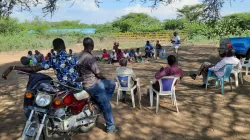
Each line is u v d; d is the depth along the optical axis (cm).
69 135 435
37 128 370
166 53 1902
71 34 3794
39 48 2964
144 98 717
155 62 1473
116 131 506
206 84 777
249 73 1003
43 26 4366
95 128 522
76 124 430
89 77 467
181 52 1908
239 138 471
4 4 614
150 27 4250
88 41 466
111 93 506
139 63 1450
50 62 423
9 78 1149
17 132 520
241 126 520
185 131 504
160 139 473
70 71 422
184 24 3784
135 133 499
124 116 585
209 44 2686
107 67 1362
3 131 526
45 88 377
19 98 779
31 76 408
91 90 467
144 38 3728
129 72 629
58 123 396
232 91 751
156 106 601
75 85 425
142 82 916
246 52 1203
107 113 495
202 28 3212
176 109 614
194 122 544
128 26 4431
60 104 380
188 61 1426
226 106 631
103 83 486
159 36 3688
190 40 3134
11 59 2097
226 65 720
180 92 758
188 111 605
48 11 633
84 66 462
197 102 666
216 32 3100
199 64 1309
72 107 419
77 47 2944
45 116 375
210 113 589
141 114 595
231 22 3044
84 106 443
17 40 3080
